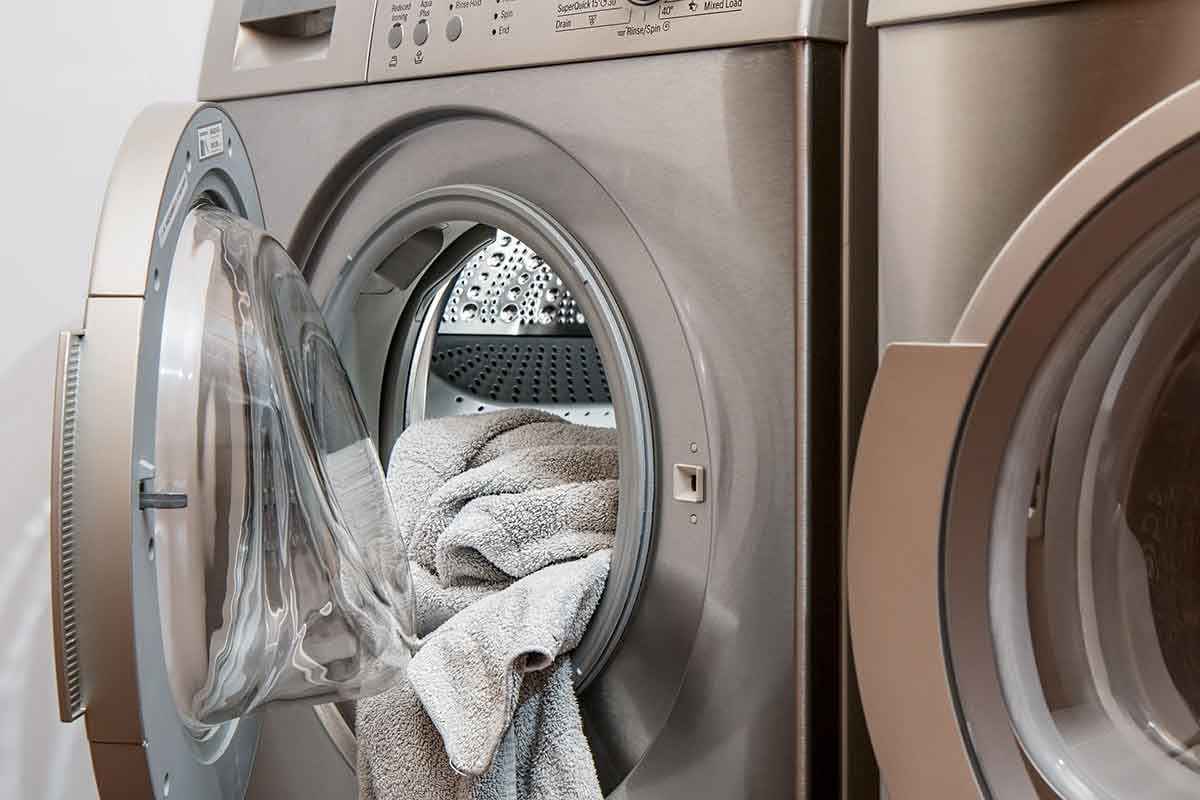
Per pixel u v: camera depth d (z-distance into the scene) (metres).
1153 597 0.69
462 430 1.11
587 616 0.93
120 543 0.61
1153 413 0.69
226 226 0.77
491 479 1.02
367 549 0.85
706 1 0.84
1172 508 0.68
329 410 0.85
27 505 1.41
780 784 0.85
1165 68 0.65
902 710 0.73
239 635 0.73
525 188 0.97
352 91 1.05
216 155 0.76
